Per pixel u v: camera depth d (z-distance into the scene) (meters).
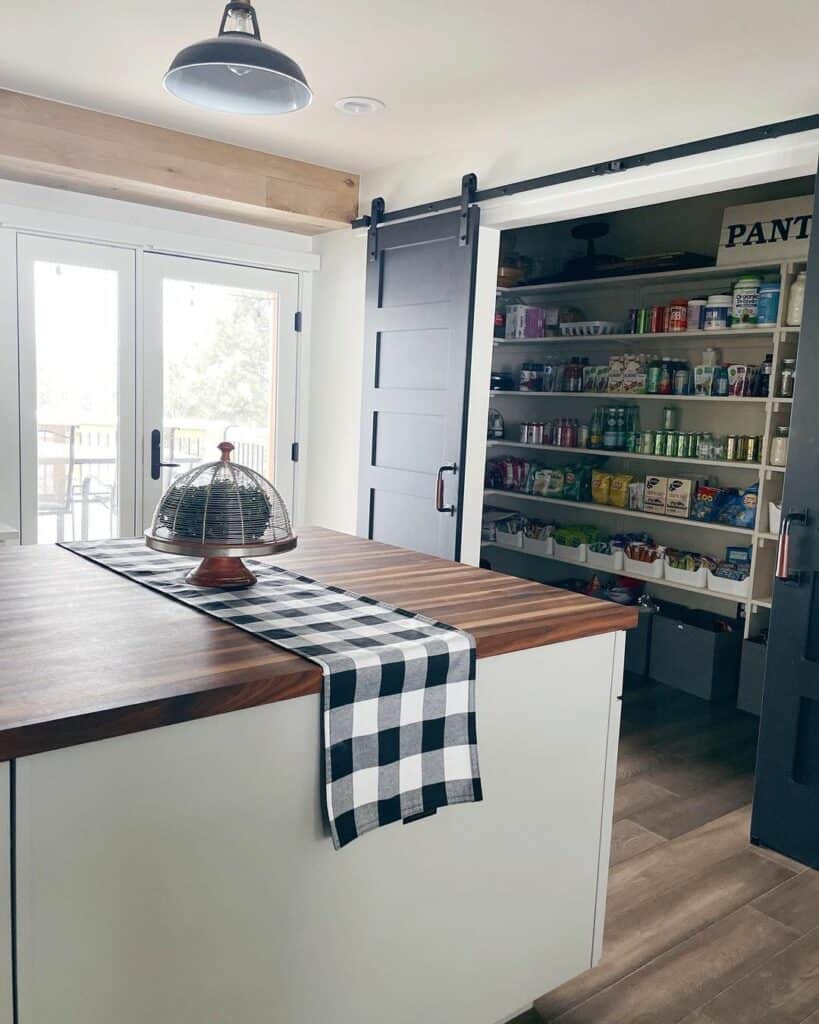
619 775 3.23
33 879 1.16
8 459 3.83
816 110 2.55
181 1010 1.34
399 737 1.50
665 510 4.24
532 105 3.16
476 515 3.79
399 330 3.96
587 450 4.50
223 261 4.34
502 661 1.68
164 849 1.28
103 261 3.98
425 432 3.83
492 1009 1.80
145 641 1.49
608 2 2.30
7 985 1.16
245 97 2.12
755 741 3.60
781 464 3.71
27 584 1.89
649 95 2.96
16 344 3.80
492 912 1.76
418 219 3.82
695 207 4.40
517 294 5.02
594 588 4.67
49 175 3.54
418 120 3.37
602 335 4.43
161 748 1.26
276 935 1.43
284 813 1.41
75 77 3.09
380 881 1.55
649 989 2.02
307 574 2.11
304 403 4.75
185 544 1.72
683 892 2.43
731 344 4.15
